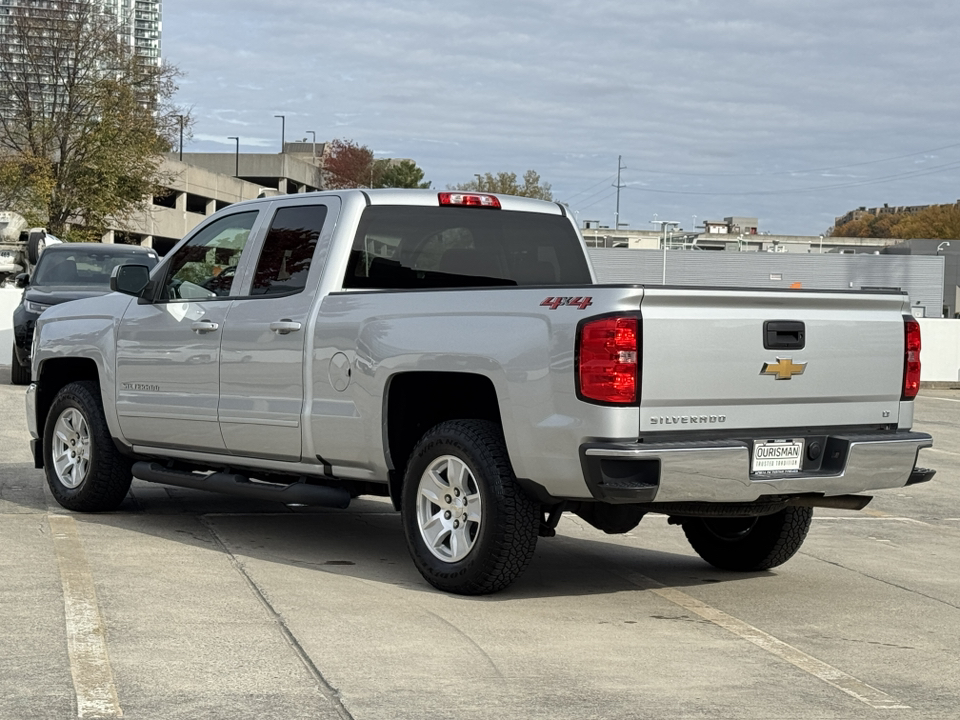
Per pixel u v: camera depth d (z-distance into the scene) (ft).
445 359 20.93
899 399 22.07
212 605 19.60
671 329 19.31
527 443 19.88
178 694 15.05
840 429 21.40
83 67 168.25
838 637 19.38
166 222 248.93
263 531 26.99
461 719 14.46
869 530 31.27
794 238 458.91
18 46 166.81
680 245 354.54
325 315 23.22
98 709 14.38
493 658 17.17
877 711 15.42
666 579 23.76
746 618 20.52
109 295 29.01
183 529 26.78
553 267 26.32
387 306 22.18
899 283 274.98
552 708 14.99
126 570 22.00
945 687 16.67
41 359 29.78
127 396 27.32
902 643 19.12
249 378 24.59
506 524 20.33
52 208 164.55
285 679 15.81
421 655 17.17
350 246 23.79
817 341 20.80
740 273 273.33
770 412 20.45
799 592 22.93
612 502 19.33
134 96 169.37
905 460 21.61
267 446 24.40
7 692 14.92
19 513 28.17
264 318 24.35
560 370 19.38
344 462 23.03
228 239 26.16
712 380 19.70
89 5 170.30
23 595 19.83
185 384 26.05
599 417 19.01
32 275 60.90
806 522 23.98
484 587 20.80
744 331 20.01
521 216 26.12
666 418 19.43
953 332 99.55
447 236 24.98
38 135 165.37
